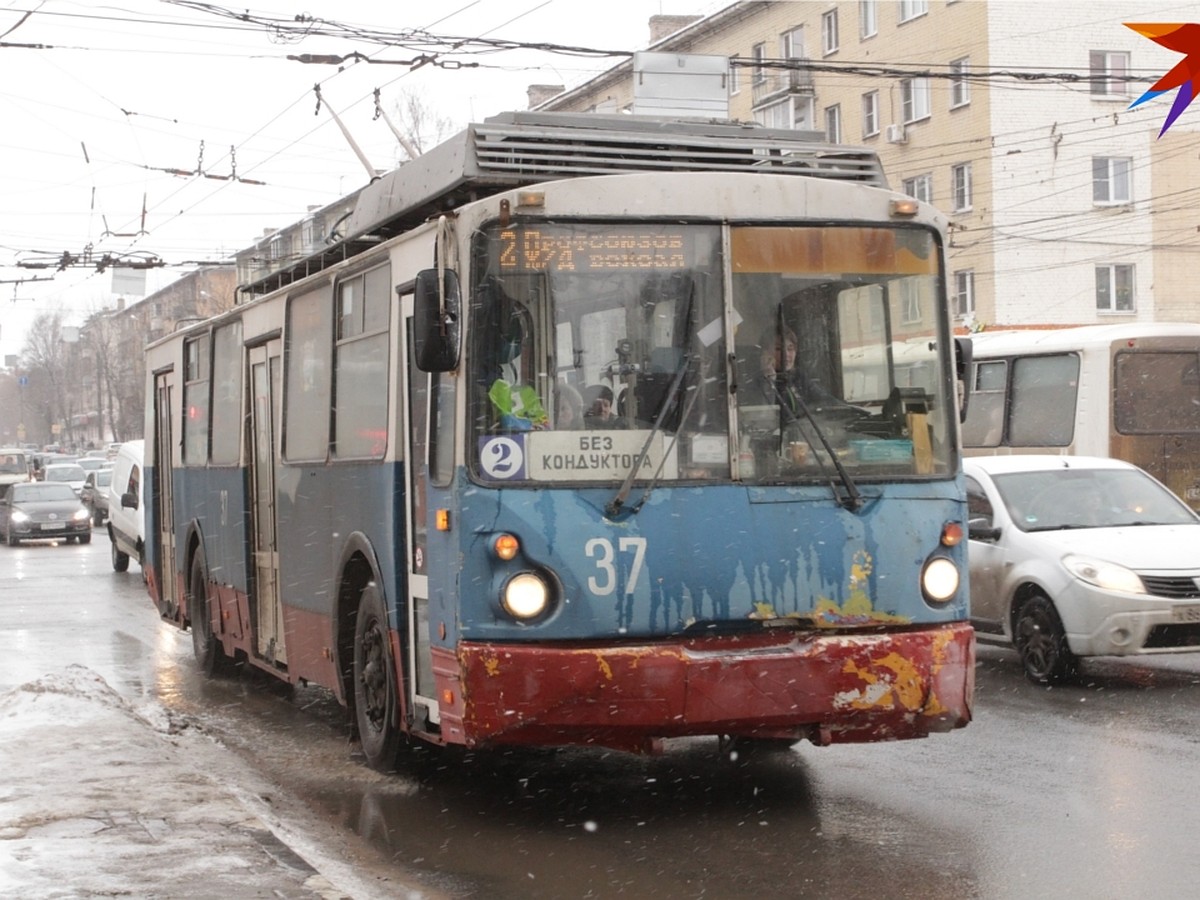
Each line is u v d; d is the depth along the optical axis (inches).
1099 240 1776.6
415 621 319.0
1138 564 445.1
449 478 284.7
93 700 419.2
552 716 267.1
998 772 329.1
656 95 489.7
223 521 503.8
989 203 1744.6
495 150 310.2
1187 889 232.2
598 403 279.4
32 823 271.3
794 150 333.7
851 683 276.2
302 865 240.8
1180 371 796.0
